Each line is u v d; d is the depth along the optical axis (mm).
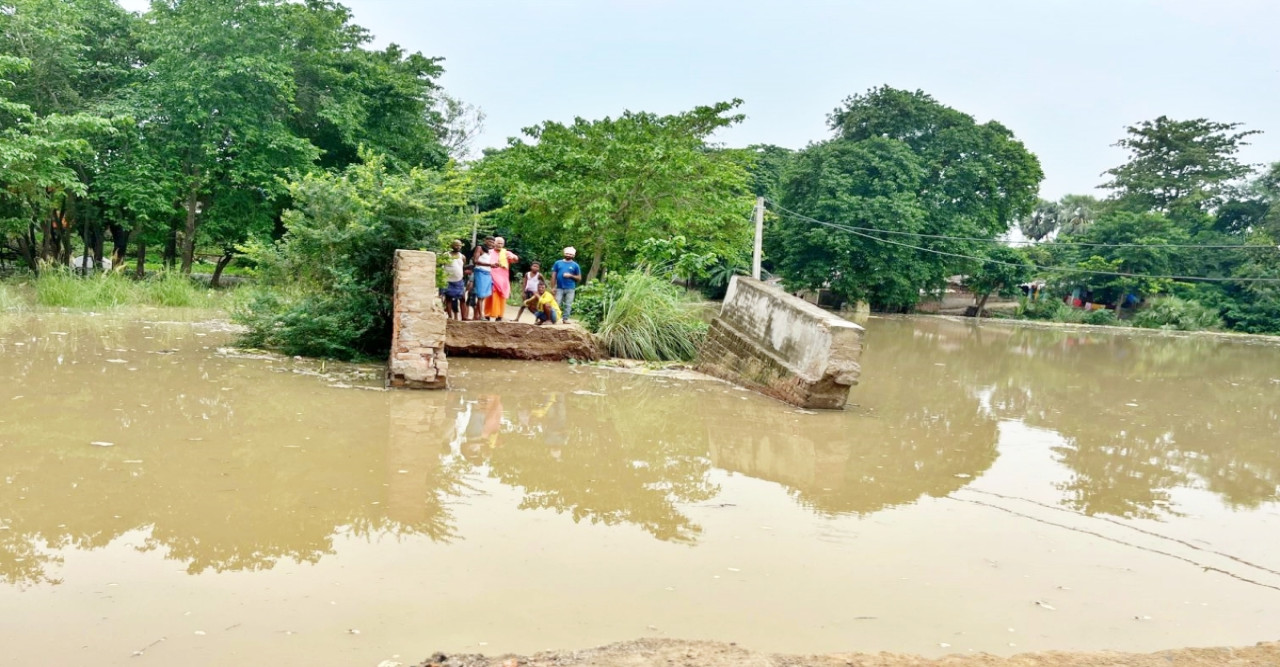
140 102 22281
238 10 22438
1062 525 5730
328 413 8031
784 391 10609
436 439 7246
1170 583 4676
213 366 10461
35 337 12141
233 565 4207
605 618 3754
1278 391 15445
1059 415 10898
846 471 7035
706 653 3203
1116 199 61625
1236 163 58469
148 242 25156
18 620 3494
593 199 20672
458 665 3107
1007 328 37938
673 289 15812
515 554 4551
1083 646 3742
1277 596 4559
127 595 3791
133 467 5848
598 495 5844
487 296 14000
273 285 13547
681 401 10211
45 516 4801
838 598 4152
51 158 18359
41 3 21094
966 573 4637
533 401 9617
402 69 29203
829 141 50000
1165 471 7719
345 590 3945
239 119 22328
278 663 3191
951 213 46438
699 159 21359
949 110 47969
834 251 44469
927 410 10703
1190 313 45719
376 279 12219
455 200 13039
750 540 5016
